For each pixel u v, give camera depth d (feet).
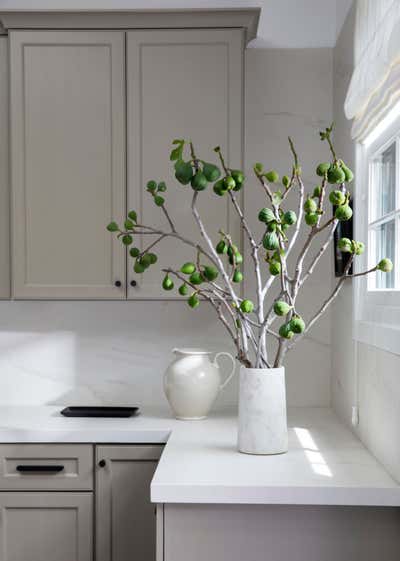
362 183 8.14
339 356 9.53
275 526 5.94
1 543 8.59
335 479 6.07
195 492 5.85
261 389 7.04
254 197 10.31
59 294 9.18
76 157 9.17
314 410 10.03
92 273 9.18
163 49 9.12
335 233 9.30
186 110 9.12
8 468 8.58
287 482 5.94
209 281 7.07
